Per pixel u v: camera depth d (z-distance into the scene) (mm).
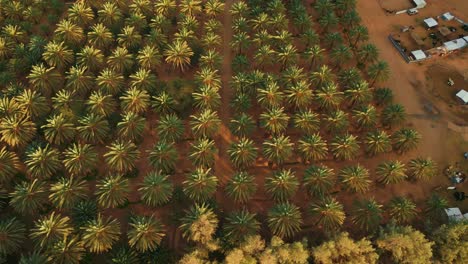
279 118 61250
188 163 63125
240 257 48469
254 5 77875
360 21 77750
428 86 72438
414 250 50094
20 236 51188
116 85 65562
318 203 54500
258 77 65375
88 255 53094
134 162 59469
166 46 72500
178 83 68500
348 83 67438
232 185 55688
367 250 50250
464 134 66938
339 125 61812
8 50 70062
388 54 76875
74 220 53031
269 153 58875
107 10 73875
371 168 63250
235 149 58594
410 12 81938
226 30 80312
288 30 78375
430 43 77625
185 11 76562
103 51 73000
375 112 64812
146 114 66938
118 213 58250
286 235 53781
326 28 77062
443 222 55969
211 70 68375
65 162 56656
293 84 66125
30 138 59969
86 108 63812
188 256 48906
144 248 50438
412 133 60906
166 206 58875
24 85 69250
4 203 55562
